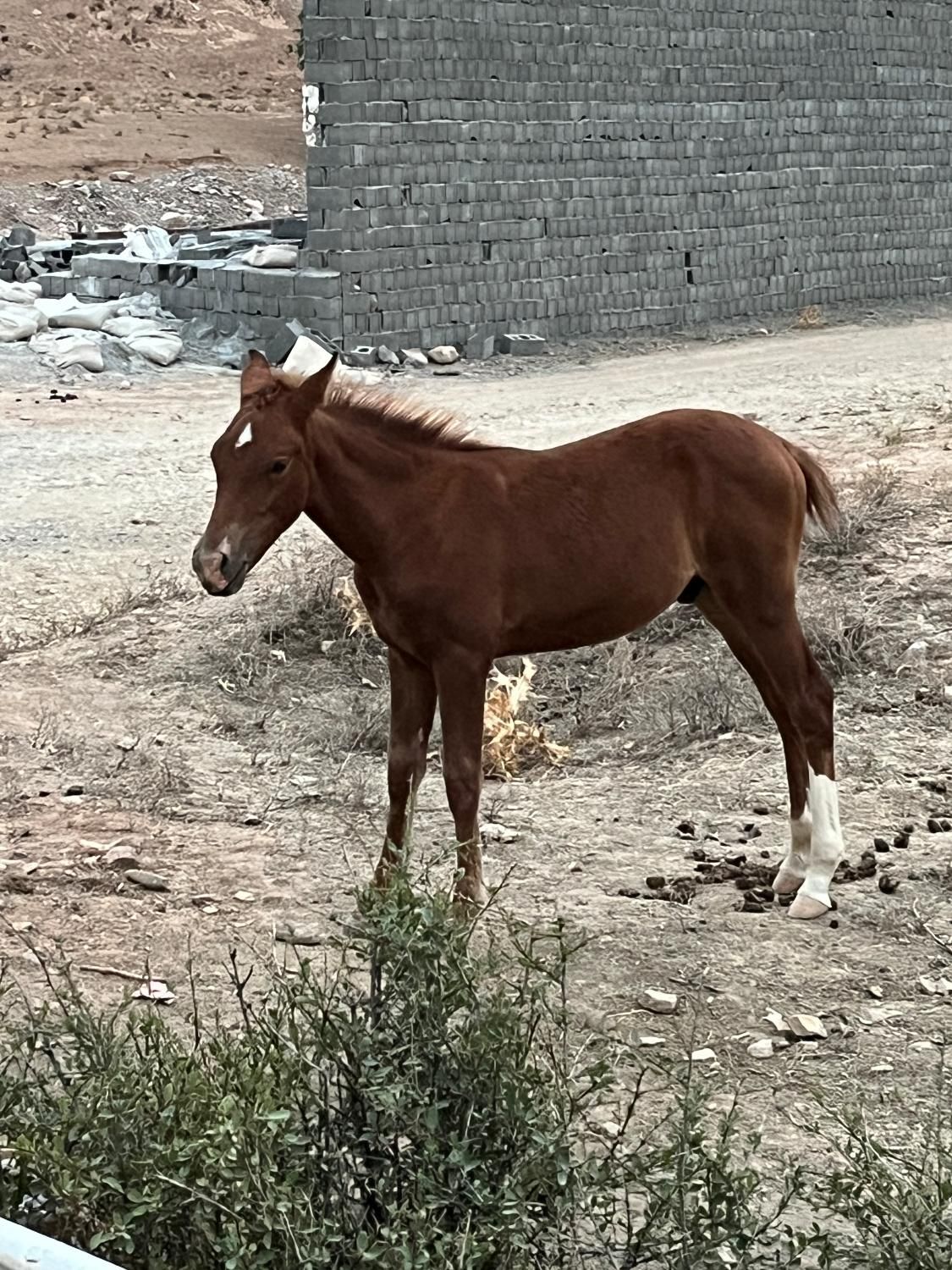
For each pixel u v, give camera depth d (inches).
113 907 263.0
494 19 964.6
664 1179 167.5
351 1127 161.2
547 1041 209.8
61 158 1935.3
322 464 243.8
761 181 1128.8
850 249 1200.8
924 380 807.7
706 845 289.6
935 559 418.3
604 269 1050.1
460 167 965.8
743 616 260.4
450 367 928.3
